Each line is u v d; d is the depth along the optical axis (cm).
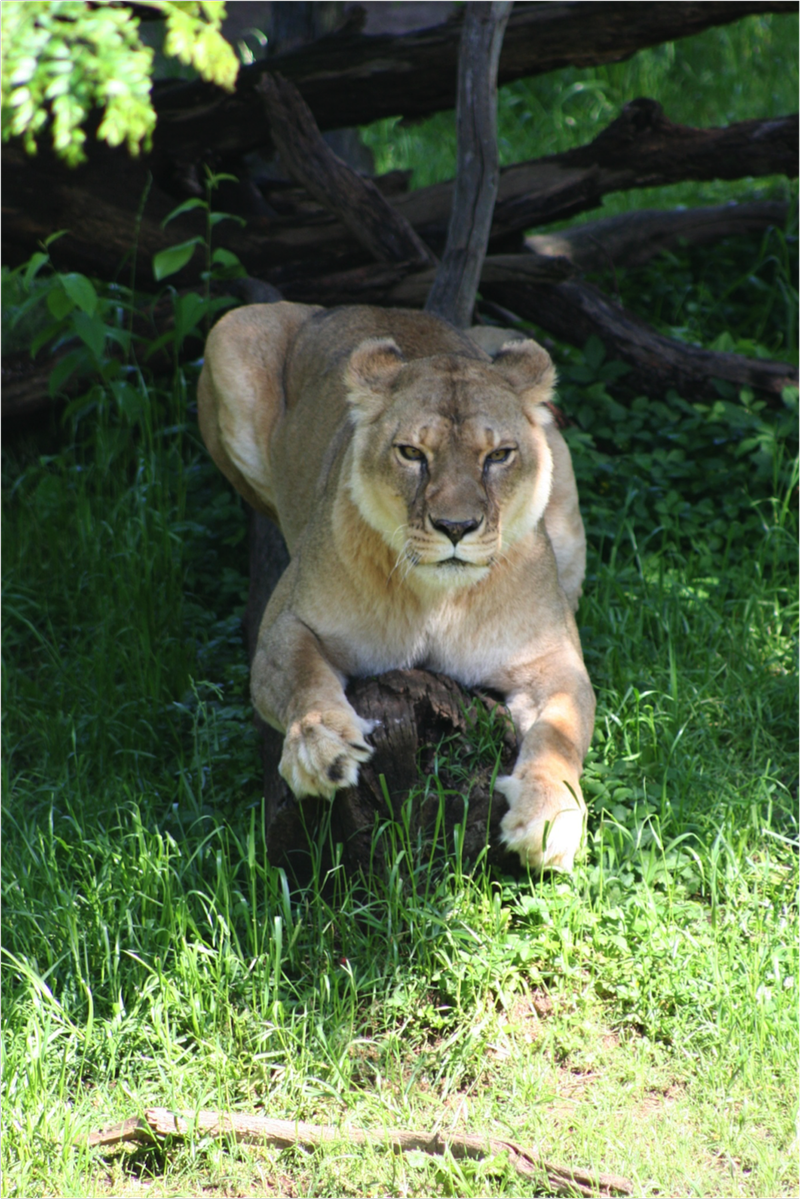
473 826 757
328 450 896
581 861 785
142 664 1055
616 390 1323
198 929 787
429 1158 623
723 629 1045
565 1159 624
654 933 737
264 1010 707
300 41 1575
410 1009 711
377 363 777
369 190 1302
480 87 1172
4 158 1298
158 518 1184
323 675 759
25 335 1420
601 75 2283
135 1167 650
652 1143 630
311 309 1113
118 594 1134
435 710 755
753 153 1283
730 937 744
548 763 745
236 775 926
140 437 1355
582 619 1063
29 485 1320
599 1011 713
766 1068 662
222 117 1345
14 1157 635
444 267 1220
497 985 718
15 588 1173
